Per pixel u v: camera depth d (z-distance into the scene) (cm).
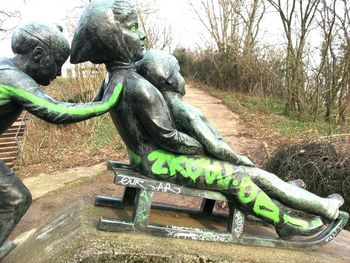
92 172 622
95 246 167
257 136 848
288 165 495
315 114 1032
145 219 185
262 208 198
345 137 570
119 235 179
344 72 935
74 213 216
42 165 709
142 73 199
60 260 165
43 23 193
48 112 178
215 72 1781
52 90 1048
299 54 1090
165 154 191
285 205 206
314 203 206
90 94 946
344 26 952
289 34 1115
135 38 187
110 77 192
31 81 184
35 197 474
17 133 780
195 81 2036
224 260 177
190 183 190
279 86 1291
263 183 201
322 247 223
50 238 200
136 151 192
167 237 188
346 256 213
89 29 182
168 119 189
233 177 193
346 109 915
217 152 193
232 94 1538
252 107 1260
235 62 1628
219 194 196
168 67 197
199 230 192
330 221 215
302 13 1066
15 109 192
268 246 202
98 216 203
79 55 192
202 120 200
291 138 740
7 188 194
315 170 468
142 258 168
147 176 189
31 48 189
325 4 987
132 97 183
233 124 996
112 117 200
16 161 727
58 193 447
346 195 442
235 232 197
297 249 206
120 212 213
